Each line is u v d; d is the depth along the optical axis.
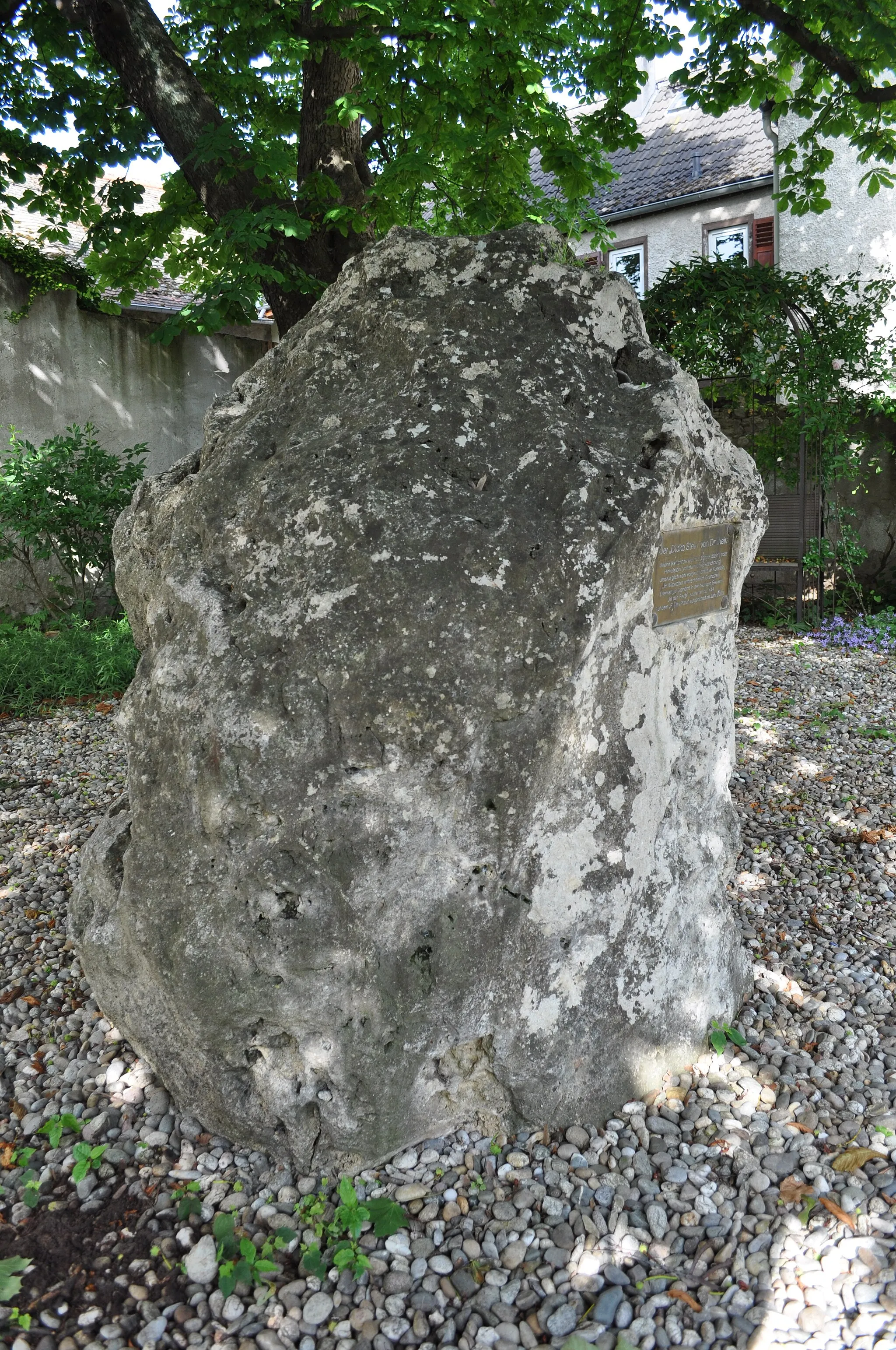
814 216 10.75
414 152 5.87
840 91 7.00
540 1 5.98
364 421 2.17
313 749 1.96
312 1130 2.21
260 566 2.07
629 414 2.31
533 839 2.12
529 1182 2.20
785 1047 2.75
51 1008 2.99
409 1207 2.15
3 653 7.11
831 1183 2.22
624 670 2.25
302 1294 1.95
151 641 2.44
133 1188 2.20
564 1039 2.31
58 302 9.34
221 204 6.58
